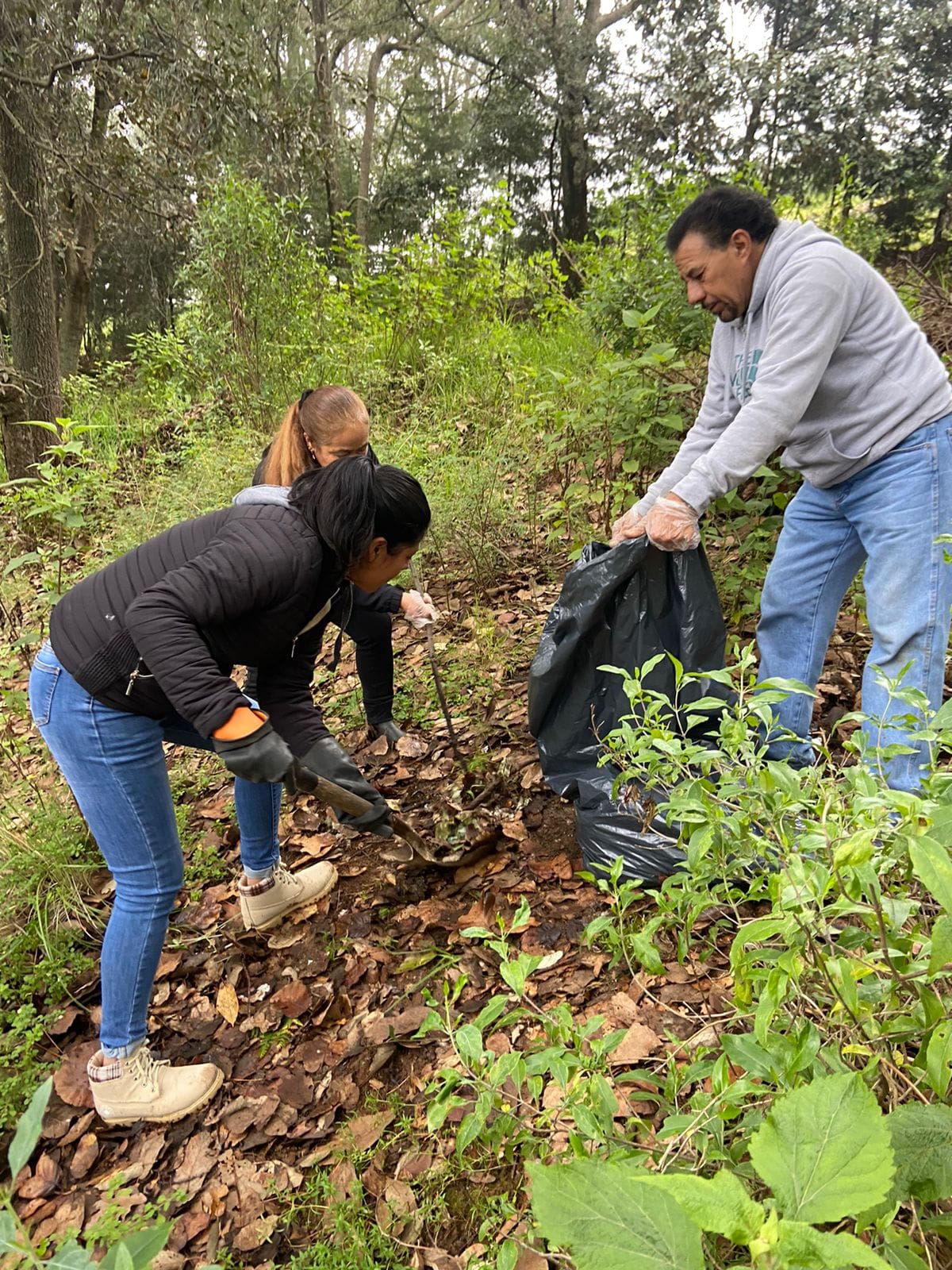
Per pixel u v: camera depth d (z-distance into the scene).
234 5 11.02
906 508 2.23
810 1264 0.58
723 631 2.42
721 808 1.46
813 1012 1.32
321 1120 2.13
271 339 7.69
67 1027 2.53
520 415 5.14
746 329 2.38
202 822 3.31
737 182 5.46
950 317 4.71
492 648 3.64
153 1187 2.06
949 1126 0.92
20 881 2.90
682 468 2.64
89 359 16.70
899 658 2.28
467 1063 1.33
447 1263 1.74
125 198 9.18
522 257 8.92
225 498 5.21
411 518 1.95
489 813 2.95
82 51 8.66
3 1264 1.00
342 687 3.94
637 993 2.15
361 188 20.36
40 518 5.11
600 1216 0.64
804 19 15.34
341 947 2.62
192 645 1.75
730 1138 1.38
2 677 3.74
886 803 1.05
